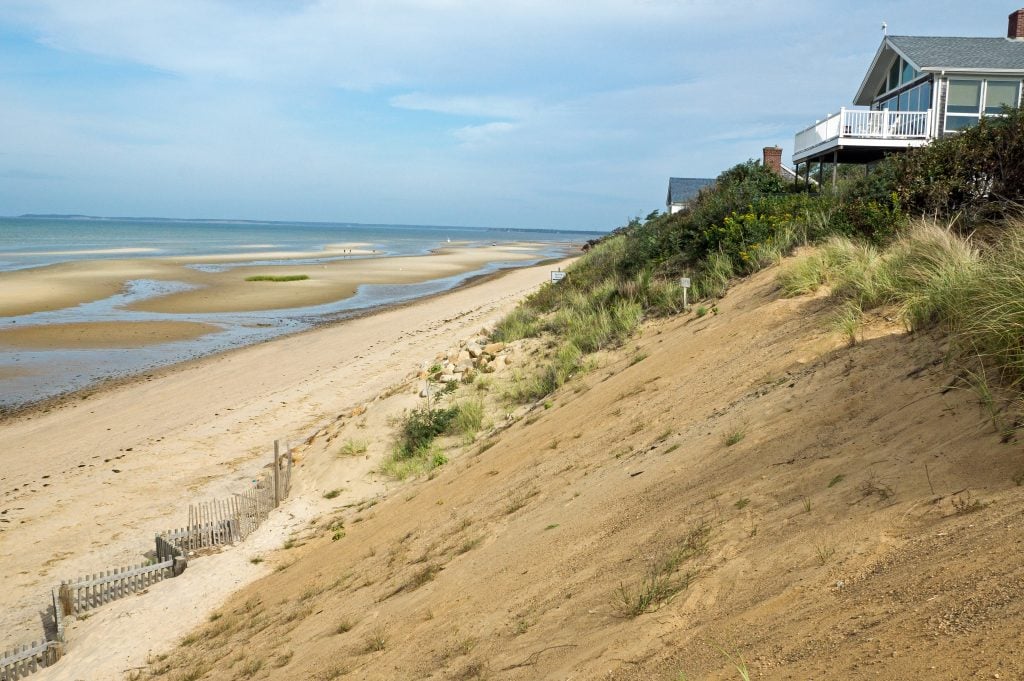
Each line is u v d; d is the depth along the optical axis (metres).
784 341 8.14
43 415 20.19
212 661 7.18
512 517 7.16
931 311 6.16
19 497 14.48
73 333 31.59
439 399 15.02
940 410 4.24
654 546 4.41
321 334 30.97
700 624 3.25
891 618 2.55
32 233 157.38
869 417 4.75
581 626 3.84
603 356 13.50
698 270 15.23
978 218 9.95
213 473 15.40
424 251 107.00
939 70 21.05
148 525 12.97
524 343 16.58
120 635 8.86
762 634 2.89
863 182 14.18
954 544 2.83
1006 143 10.62
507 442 11.02
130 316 36.31
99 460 16.44
